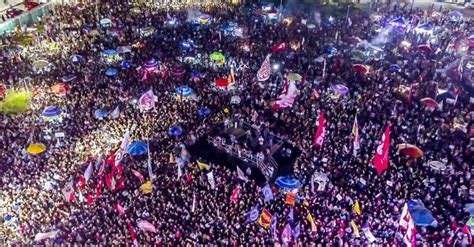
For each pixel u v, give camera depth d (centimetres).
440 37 5112
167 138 3431
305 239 2458
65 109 3703
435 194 2856
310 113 3741
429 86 4134
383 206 2727
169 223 2545
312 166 3134
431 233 2573
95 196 2777
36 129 3453
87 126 3509
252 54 4678
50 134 3409
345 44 4931
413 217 2588
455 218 2684
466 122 3638
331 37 5106
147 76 4200
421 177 3000
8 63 4459
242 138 3481
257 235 2486
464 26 5462
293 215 2623
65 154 3192
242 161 3278
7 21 5391
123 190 2831
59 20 5438
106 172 2973
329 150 3288
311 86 4106
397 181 2941
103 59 4550
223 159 3300
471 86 4200
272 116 3728
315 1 6012
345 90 3909
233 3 6006
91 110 3700
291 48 4806
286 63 4506
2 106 3684
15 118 3597
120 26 5259
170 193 2802
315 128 3553
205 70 4375
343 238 2491
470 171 3077
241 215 2636
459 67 4303
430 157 3203
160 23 5341
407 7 6375
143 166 3103
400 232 2492
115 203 2711
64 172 3005
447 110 3797
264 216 2512
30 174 2973
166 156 3219
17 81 4125
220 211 2658
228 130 3562
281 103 3641
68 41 4938
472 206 2700
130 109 3734
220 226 2547
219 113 3769
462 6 6581
